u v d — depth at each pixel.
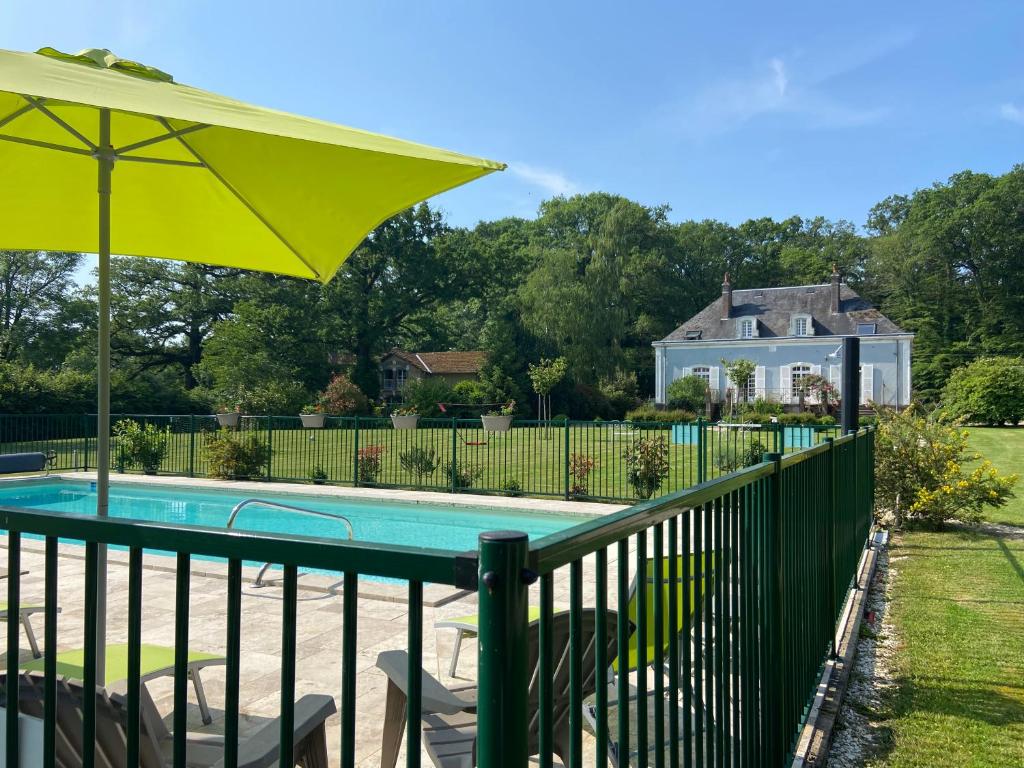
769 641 2.55
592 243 49.12
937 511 8.30
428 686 2.46
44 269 38.25
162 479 13.96
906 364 37.78
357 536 9.67
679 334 42.84
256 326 37.16
